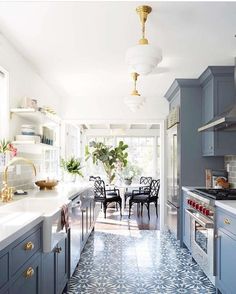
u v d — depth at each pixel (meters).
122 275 3.10
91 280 2.97
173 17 2.25
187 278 3.03
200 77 3.88
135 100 3.63
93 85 4.37
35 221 1.72
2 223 1.69
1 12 2.19
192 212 3.32
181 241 4.04
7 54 2.74
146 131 8.97
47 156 4.34
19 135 2.85
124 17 2.27
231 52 3.02
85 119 5.09
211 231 2.70
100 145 8.27
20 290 1.50
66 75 3.83
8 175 2.76
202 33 2.54
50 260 2.09
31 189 3.39
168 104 5.10
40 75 3.83
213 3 2.06
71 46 2.86
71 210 2.80
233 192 3.14
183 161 4.06
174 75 3.84
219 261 2.55
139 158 8.98
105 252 3.83
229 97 3.53
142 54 2.01
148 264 3.41
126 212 6.89
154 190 6.70
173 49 2.92
